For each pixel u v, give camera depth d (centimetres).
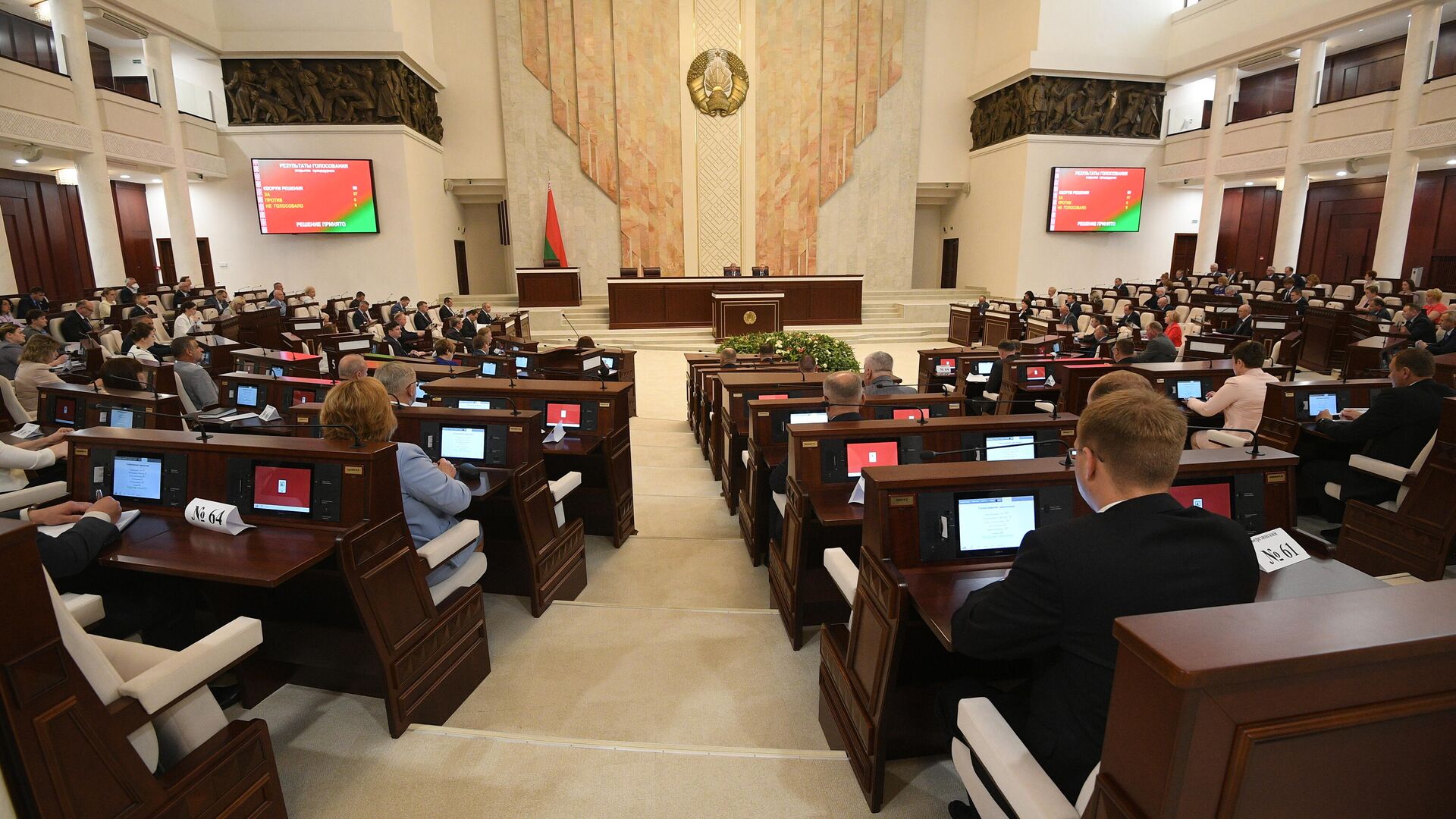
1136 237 1717
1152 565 133
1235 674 87
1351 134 1253
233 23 1323
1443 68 1324
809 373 546
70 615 141
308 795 210
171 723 165
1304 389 443
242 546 216
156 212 1591
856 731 213
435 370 572
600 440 410
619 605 346
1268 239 1745
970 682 186
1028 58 1553
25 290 1287
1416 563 338
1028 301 1347
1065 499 215
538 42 1616
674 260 1748
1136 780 100
